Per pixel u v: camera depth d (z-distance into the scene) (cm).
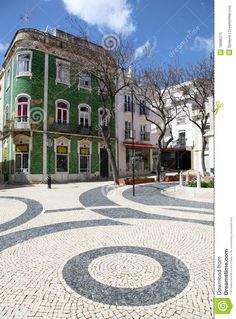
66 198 1182
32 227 666
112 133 2614
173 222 705
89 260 435
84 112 2427
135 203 1029
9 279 366
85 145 2391
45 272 389
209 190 1164
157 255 457
